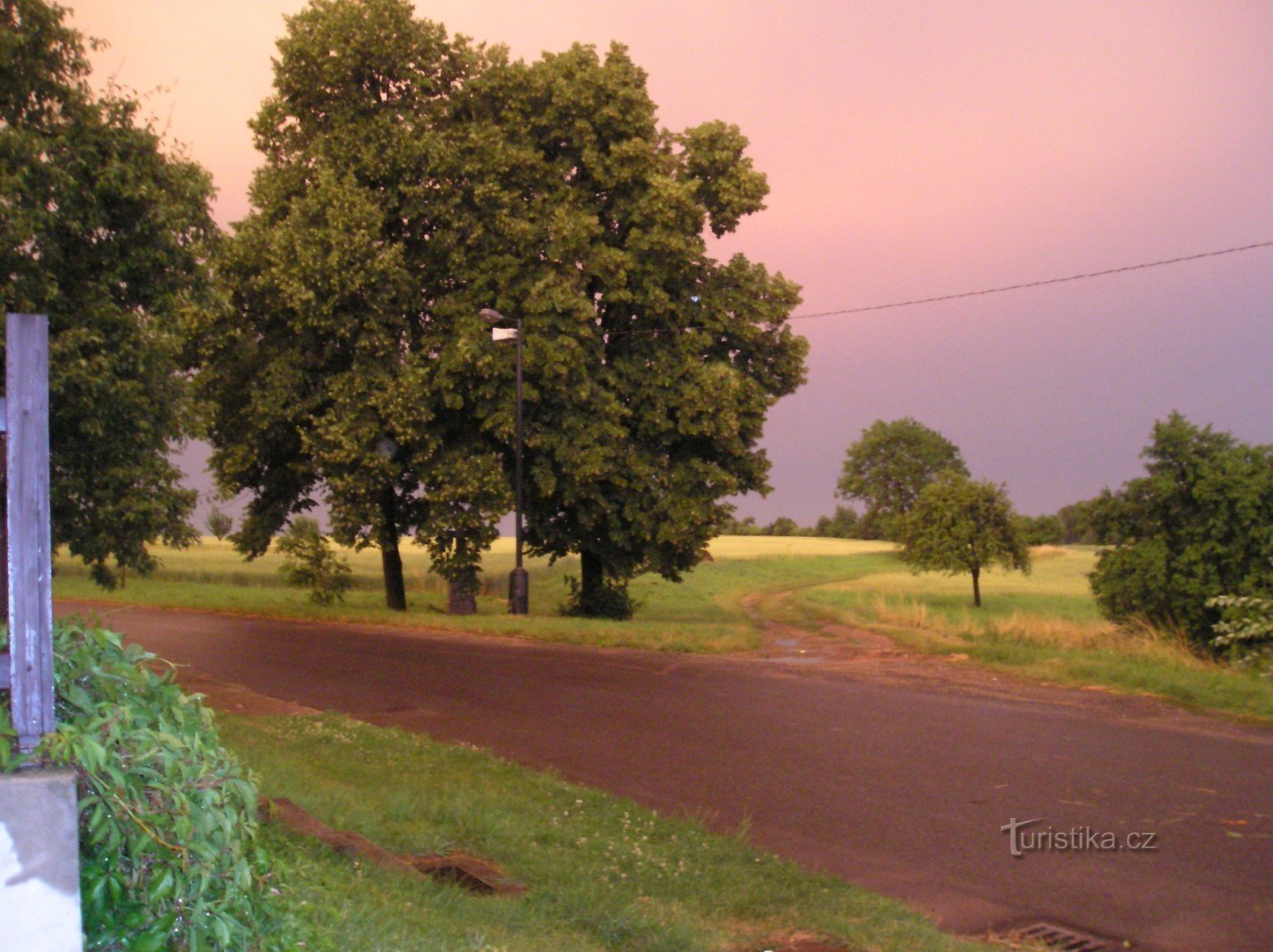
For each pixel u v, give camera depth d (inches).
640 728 518.0
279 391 1157.1
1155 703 556.7
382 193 1173.7
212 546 3225.9
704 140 1284.4
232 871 164.6
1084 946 249.3
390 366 1167.6
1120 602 1129.4
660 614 1599.4
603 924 242.1
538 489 1282.0
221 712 512.1
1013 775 412.8
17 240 385.4
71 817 142.5
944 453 4660.4
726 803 379.9
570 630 932.0
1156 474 1109.1
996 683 633.6
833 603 1761.8
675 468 1273.4
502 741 489.1
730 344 1346.0
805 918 259.1
